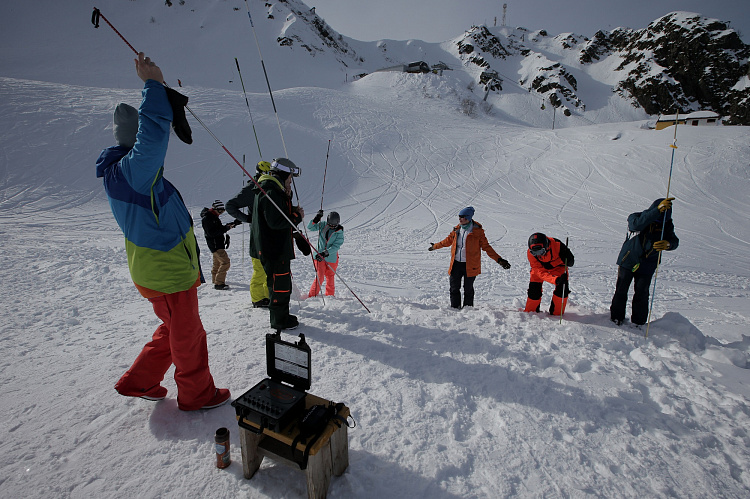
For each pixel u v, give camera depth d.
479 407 2.77
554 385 3.03
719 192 25.67
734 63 115.69
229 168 24.95
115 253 10.05
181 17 117.75
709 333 5.18
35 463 2.10
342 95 53.34
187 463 2.14
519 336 3.95
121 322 4.45
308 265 11.18
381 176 29.22
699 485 2.12
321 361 3.25
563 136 39.88
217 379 2.93
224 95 39.72
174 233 2.32
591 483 2.11
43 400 2.66
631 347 3.82
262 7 129.62
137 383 2.52
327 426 1.92
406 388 2.91
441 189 27.17
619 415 2.69
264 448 2.03
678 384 3.16
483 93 109.00
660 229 4.28
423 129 43.03
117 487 1.97
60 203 18.39
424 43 168.38
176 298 2.37
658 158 30.30
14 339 3.83
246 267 10.22
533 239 4.75
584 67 141.00
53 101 26.92
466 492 2.03
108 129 24.80
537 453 2.32
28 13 102.31
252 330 3.86
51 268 7.18
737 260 16.36
